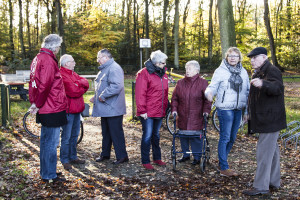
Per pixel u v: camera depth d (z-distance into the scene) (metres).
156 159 4.91
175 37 31.84
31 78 3.71
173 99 4.70
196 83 4.50
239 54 4.18
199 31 39.25
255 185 3.69
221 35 8.80
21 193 3.69
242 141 6.33
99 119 8.84
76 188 3.92
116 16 29.39
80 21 27.70
